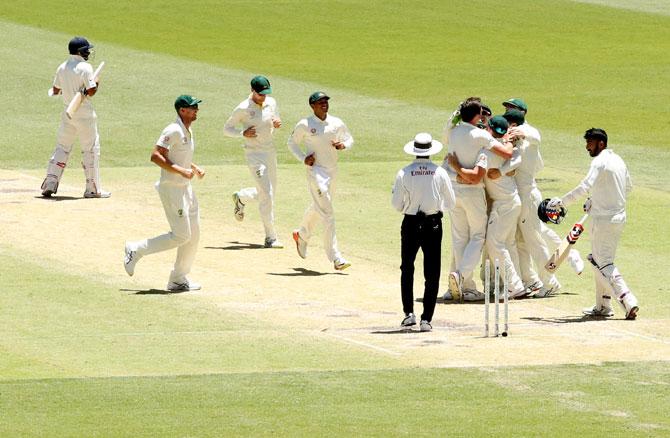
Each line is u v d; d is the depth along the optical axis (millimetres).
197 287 61094
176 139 59469
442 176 53969
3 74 130250
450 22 171000
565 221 78938
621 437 39938
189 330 53250
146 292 60156
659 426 41062
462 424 41000
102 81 129875
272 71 139500
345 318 55875
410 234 53844
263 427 40562
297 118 116375
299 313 56688
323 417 41625
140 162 98500
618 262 67812
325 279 64000
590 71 144000
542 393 44594
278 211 81688
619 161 57062
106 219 77062
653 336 53188
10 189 86750
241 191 74062
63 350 49875
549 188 89062
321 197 65250
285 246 72188
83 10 168750
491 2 183500
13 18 161625
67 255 67312
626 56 153750
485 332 53375
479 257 60250
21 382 45406
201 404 43000
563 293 62438
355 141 106938
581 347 51156
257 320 55188
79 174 94062
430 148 54000
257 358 48938
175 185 59750
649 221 78812
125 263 60562
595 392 44781
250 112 71438
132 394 44125
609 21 176125
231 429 40344
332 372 47031
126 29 159750
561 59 151125
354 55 150625
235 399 43594
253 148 72000
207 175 93188
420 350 50438
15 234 72188
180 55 146375
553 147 106250
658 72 144250
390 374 46844
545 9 181250
